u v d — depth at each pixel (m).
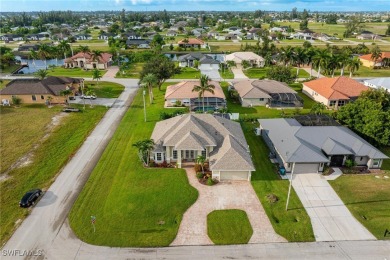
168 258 31.48
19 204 38.97
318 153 46.75
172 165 48.47
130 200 39.94
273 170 47.44
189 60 124.81
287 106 75.00
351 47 152.12
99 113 71.38
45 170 47.12
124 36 195.75
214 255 31.92
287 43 180.75
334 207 39.09
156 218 36.91
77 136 58.88
